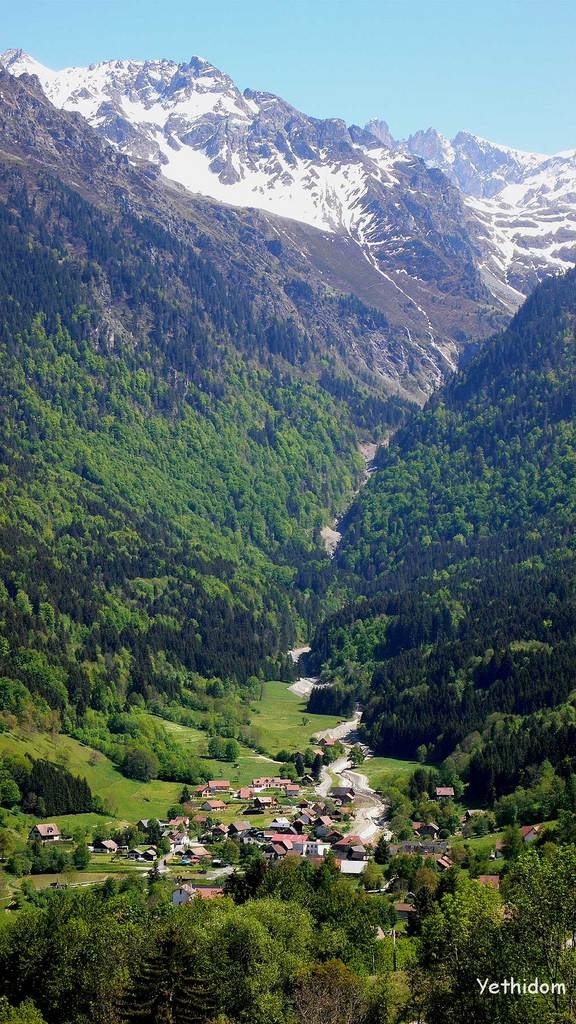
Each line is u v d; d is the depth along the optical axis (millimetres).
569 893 131750
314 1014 160000
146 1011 141375
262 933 172000
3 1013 158625
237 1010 164250
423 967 151000
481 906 144125
